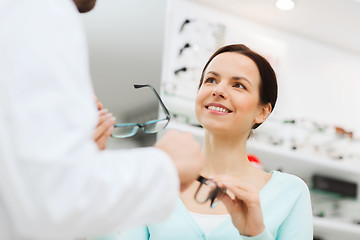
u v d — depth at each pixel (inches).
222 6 108.9
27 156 15.6
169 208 18.9
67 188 16.1
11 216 17.5
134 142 75.1
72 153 16.4
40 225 16.1
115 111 81.4
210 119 44.9
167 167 19.0
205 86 46.4
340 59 125.0
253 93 45.6
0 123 15.9
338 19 110.0
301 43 120.3
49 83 16.8
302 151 113.7
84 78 18.4
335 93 122.9
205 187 44.3
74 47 18.4
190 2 106.0
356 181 119.3
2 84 16.3
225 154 46.3
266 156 106.0
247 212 32.7
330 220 107.0
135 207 18.1
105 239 36.6
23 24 17.5
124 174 17.9
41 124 16.2
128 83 83.4
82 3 25.2
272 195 44.5
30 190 15.7
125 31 83.9
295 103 117.2
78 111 17.2
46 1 18.5
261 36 113.0
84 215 16.7
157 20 87.0
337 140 118.4
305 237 42.9
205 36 103.7
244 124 45.0
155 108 83.7
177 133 22.3
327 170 114.3
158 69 86.4
